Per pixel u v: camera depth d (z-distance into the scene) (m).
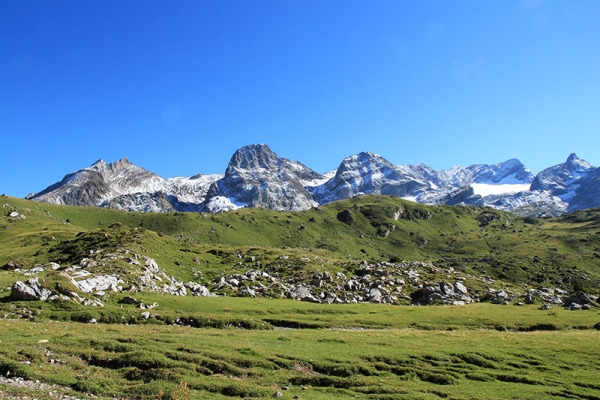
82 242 150.25
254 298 108.25
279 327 78.38
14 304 67.94
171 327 63.66
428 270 168.25
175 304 84.44
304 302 107.50
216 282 129.62
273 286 127.44
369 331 70.06
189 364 39.59
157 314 71.75
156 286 101.88
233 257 178.25
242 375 39.78
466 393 39.09
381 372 44.62
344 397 35.75
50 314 65.31
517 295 139.75
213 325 71.12
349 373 43.12
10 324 52.28
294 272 151.12
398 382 41.50
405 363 48.00
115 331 53.75
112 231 164.88
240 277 137.25
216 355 43.25
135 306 78.44
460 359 50.94
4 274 99.94
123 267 105.50
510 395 39.16
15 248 166.50
